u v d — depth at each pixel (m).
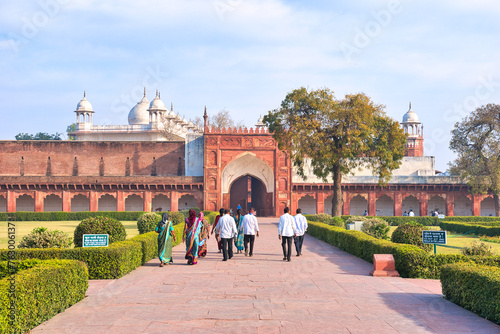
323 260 10.55
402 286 7.22
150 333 4.61
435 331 4.74
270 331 4.66
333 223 21.50
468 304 5.68
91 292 6.68
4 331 4.28
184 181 34.78
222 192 35.38
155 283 7.39
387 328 4.81
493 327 4.91
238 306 5.76
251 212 11.43
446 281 6.31
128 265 8.48
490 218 30.09
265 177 35.59
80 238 10.81
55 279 5.40
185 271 8.73
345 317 5.23
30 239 9.83
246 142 34.62
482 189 33.09
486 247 8.73
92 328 4.81
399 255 8.33
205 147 34.53
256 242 15.31
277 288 6.96
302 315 5.31
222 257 11.07
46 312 5.16
